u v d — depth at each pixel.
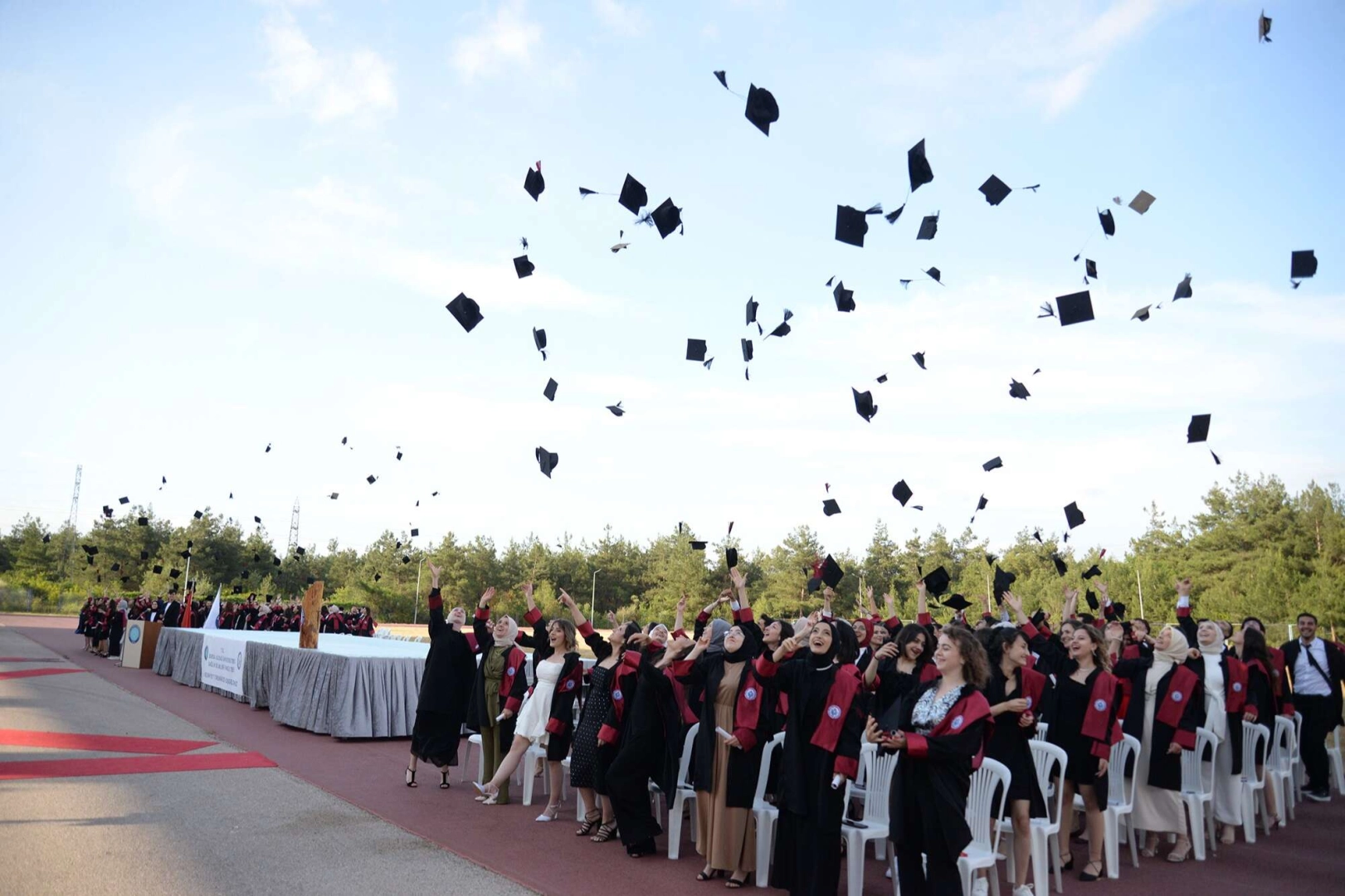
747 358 9.04
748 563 52.94
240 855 5.68
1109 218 7.51
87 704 13.09
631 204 7.89
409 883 5.25
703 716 5.83
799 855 5.04
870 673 5.44
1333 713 9.29
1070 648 6.26
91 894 4.75
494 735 8.13
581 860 5.98
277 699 12.44
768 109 5.93
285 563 61.53
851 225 6.91
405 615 54.75
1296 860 6.62
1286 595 28.67
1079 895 5.61
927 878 4.27
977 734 4.25
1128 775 6.59
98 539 55.81
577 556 63.53
